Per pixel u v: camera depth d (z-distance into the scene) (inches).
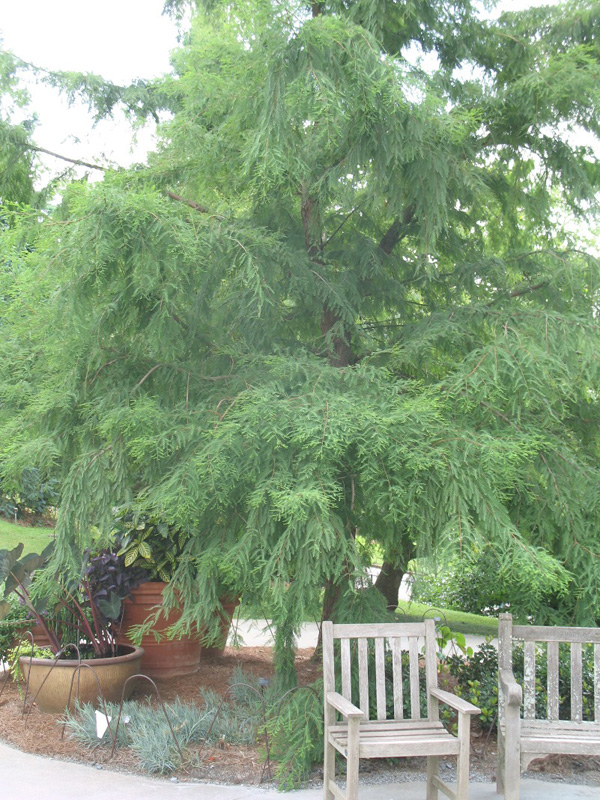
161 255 161.9
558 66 213.2
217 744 181.5
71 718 191.0
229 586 184.5
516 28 242.7
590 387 200.5
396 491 154.3
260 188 199.6
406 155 185.0
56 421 182.2
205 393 183.6
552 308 216.1
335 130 173.6
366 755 134.0
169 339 178.1
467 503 156.6
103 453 172.7
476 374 168.1
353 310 216.1
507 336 178.1
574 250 211.6
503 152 238.8
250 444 161.2
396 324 240.8
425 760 177.5
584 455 195.5
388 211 211.3
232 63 189.5
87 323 168.1
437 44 240.1
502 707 158.4
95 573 224.2
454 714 193.2
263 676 247.8
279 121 172.9
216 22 256.1
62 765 170.4
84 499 172.2
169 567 241.6
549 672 162.6
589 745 144.5
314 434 152.1
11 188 238.4
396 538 178.4
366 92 175.0
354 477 170.2
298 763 160.9
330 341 213.3
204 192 224.5
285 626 178.7
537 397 169.9
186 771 166.4
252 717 192.5
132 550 230.5
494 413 177.6
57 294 155.7
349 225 247.9
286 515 151.9
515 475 165.8
